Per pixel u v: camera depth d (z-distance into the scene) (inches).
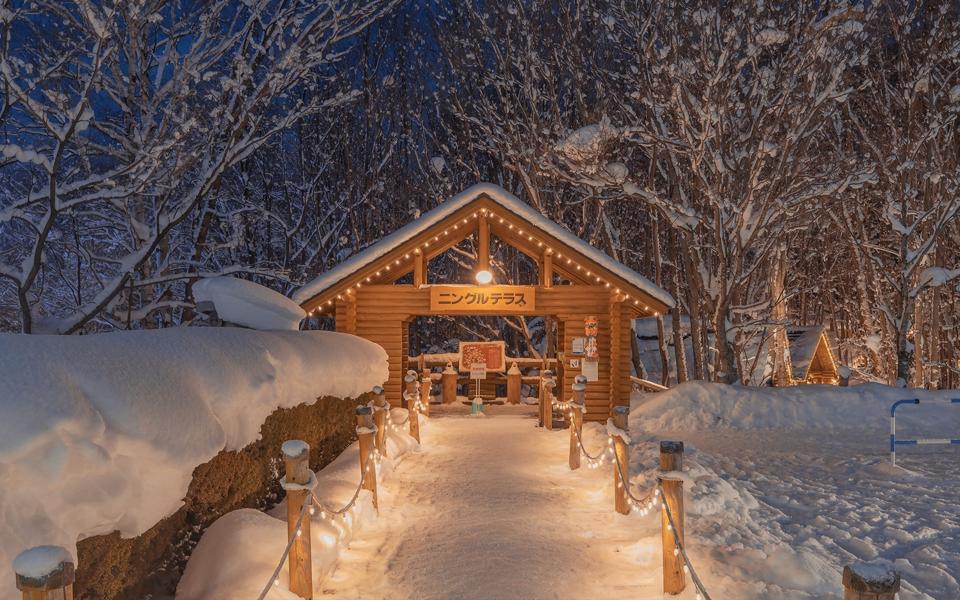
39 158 380.5
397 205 1176.8
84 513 152.3
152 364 202.4
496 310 617.3
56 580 113.7
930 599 218.7
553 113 935.0
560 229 596.7
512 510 311.0
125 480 166.4
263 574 203.5
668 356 1054.4
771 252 978.1
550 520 295.4
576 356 615.2
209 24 550.6
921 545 278.5
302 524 203.3
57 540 143.9
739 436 581.3
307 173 1106.1
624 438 298.8
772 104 746.2
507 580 223.5
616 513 299.7
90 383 167.3
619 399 607.5
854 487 382.6
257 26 658.2
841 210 1074.1
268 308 422.3
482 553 249.6
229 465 239.9
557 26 949.8
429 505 322.7
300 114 548.1
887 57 971.3
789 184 751.1
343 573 234.1
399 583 224.8
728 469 432.1
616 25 828.6
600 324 619.2
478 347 700.0
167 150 449.4
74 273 731.4
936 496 361.7
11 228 670.5
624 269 591.5
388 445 415.5
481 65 975.6
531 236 599.5
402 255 604.7
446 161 1162.0
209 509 233.5
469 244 1127.6
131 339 211.9
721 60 689.0
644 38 769.6
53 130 379.2
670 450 213.8
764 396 656.4
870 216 1251.8
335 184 1119.6
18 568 112.7
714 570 221.0
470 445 492.1
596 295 617.6
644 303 593.6
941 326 1199.6
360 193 1083.3
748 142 762.8
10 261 670.5
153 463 175.8
